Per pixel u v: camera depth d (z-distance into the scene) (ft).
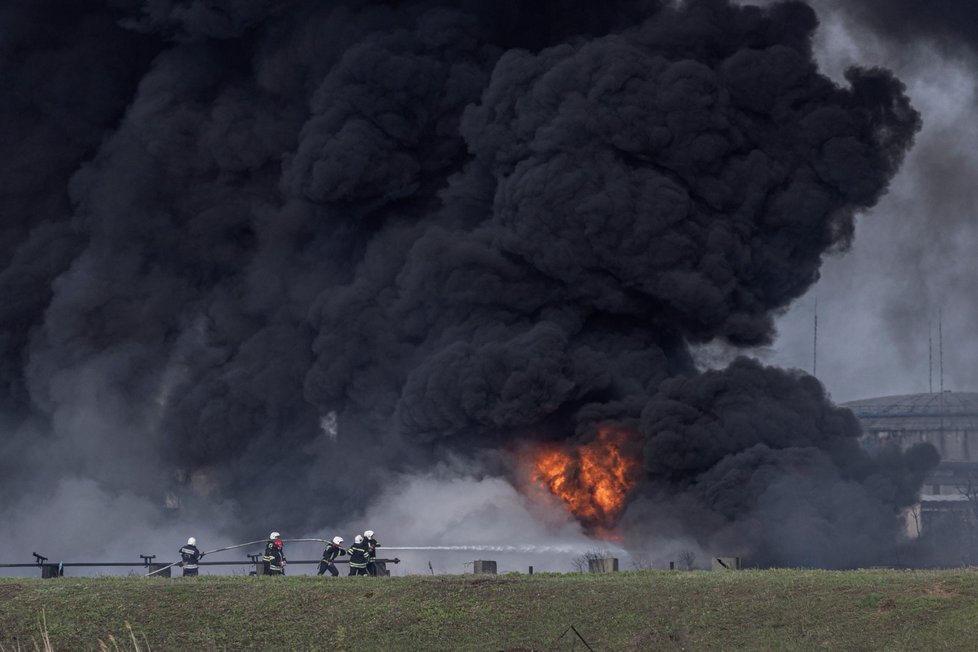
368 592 196.65
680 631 170.81
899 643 155.84
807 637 162.50
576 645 171.22
